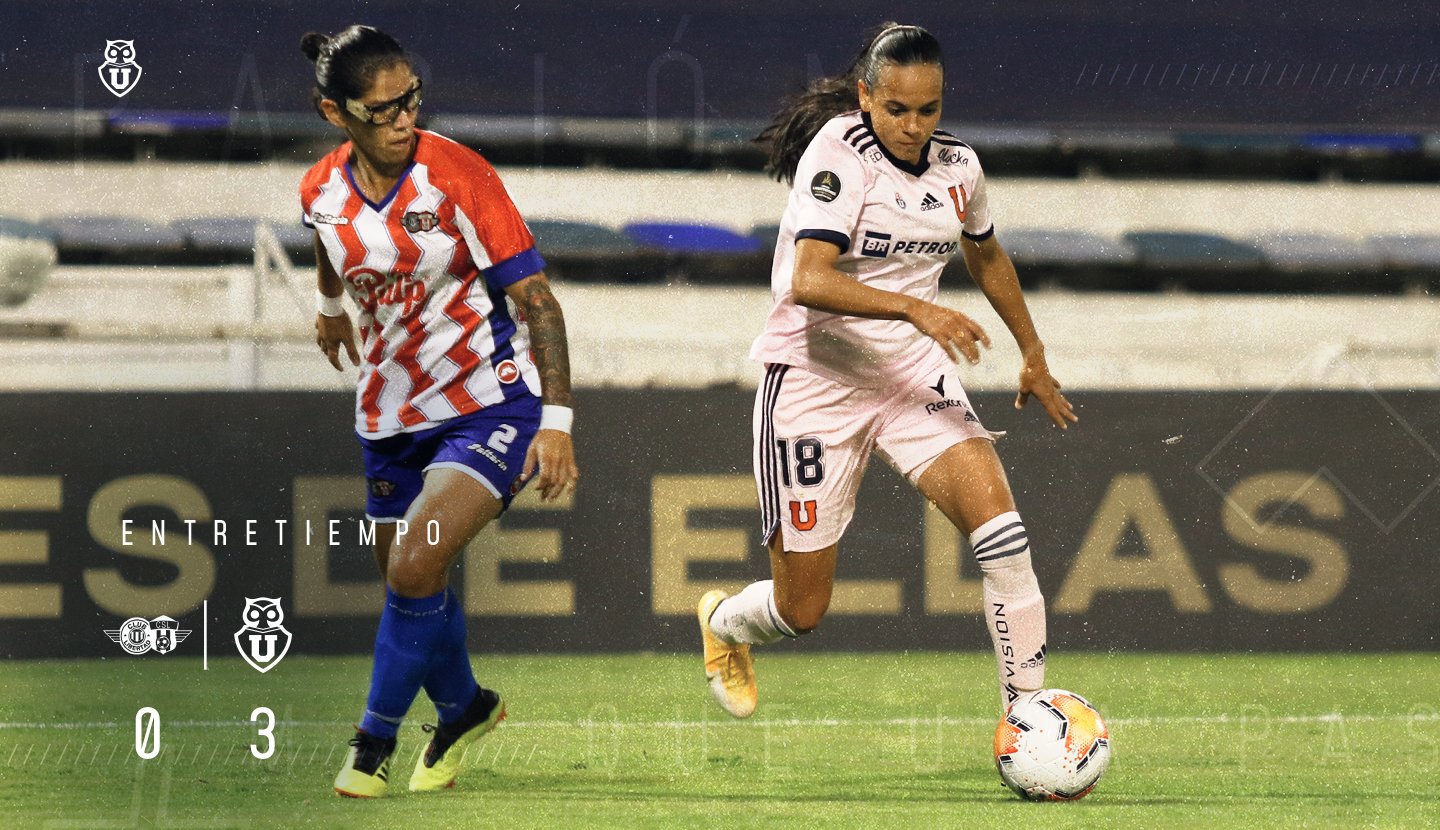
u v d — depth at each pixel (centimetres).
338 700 1809
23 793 1173
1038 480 2317
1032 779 1086
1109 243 3578
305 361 2816
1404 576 2367
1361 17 3266
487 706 1180
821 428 1270
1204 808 1066
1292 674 2089
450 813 1041
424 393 1126
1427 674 2092
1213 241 3606
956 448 1203
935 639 2314
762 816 1020
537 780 1226
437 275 1098
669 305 3338
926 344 1262
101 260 3253
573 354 2847
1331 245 3619
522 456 1123
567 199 3516
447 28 3212
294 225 3281
